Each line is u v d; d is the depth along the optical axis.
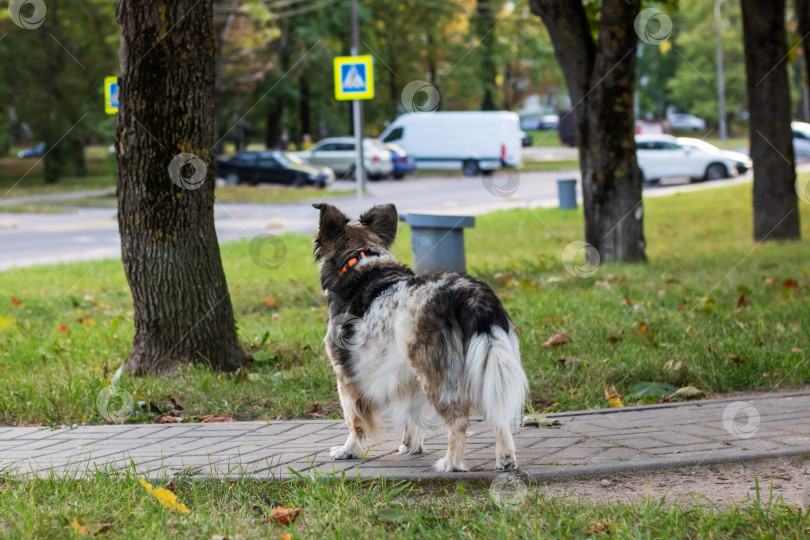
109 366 7.57
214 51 7.21
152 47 6.91
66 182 39.34
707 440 5.00
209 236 7.42
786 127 15.47
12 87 39.53
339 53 43.00
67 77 38.53
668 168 32.94
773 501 4.03
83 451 5.31
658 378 6.67
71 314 10.80
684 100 61.66
